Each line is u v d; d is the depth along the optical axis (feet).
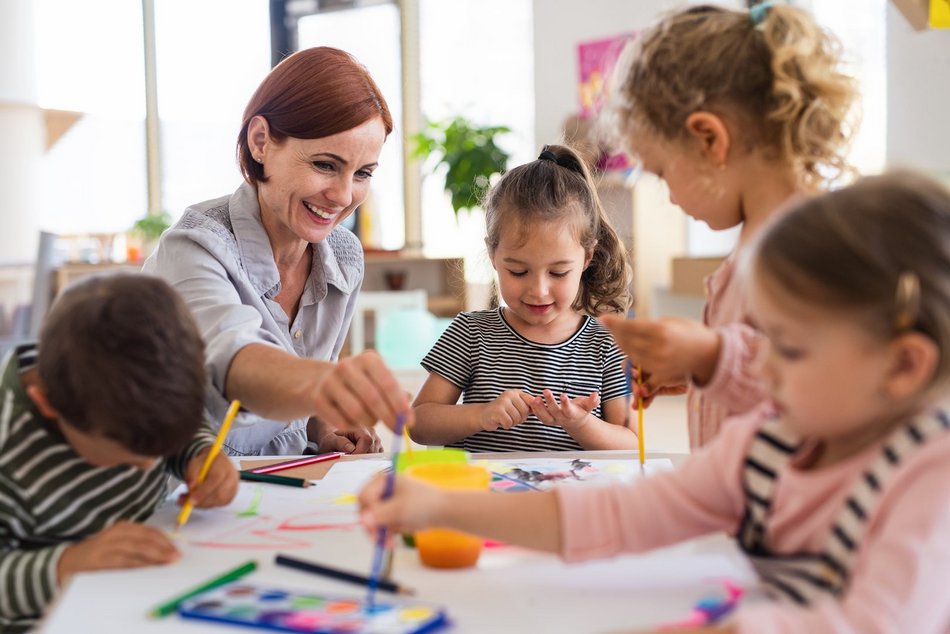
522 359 5.28
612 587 2.41
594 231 5.22
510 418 4.69
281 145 4.69
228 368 3.58
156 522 3.11
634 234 14.96
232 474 3.26
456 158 15.87
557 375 5.25
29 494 2.89
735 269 3.34
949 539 1.90
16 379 2.97
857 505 2.04
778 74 3.09
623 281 5.60
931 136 9.04
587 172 5.36
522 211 4.94
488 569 2.58
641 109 3.33
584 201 5.11
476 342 5.41
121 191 19.53
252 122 4.78
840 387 1.98
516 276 5.06
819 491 2.17
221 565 2.63
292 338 5.20
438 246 18.53
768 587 2.28
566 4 16.92
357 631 2.09
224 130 19.44
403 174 18.67
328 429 5.32
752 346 2.97
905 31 9.25
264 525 3.04
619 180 13.44
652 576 2.48
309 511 3.20
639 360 3.05
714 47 3.18
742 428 2.45
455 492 2.52
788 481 2.24
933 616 1.86
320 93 4.60
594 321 5.46
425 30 18.43
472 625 2.18
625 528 2.46
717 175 3.24
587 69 16.65
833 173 3.26
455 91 18.31
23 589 2.59
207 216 4.91
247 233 4.87
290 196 4.75
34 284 10.80
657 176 3.52
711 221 3.39
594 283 5.56
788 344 2.03
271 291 4.96
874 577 1.88
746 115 3.17
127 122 19.45
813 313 1.97
